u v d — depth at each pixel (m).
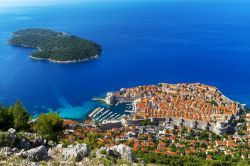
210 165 130.00
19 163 55.81
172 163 132.12
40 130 91.06
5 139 65.75
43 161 58.16
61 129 95.44
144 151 153.75
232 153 159.00
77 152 63.62
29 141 71.44
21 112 99.50
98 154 65.00
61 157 63.59
